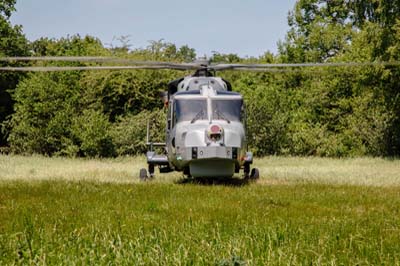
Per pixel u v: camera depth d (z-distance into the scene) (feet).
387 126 263.49
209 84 141.69
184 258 44.50
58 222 68.49
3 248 49.65
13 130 269.44
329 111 294.46
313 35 343.67
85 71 277.44
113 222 68.44
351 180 145.48
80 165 203.51
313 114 298.15
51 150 271.08
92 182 125.90
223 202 93.76
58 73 273.95
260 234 57.26
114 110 275.80
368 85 244.42
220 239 52.60
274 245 52.21
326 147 269.64
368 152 270.46
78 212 79.15
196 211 82.12
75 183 122.42
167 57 285.43
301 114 294.46
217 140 128.36
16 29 329.52
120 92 264.93
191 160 129.49
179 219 72.74
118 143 259.19
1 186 114.62
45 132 264.52
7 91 297.12
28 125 264.93
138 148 261.44
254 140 266.16
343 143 274.16
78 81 275.59
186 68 138.31
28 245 48.26
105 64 275.80
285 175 159.84
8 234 57.62
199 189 113.91
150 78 270.05
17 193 103.71
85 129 258.57
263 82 328.49
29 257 45.50
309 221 71.77
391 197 104.99
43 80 265.95
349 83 290.97
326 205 93.66
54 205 87.40
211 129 127.95
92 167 191.42
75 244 51.19
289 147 272.51
